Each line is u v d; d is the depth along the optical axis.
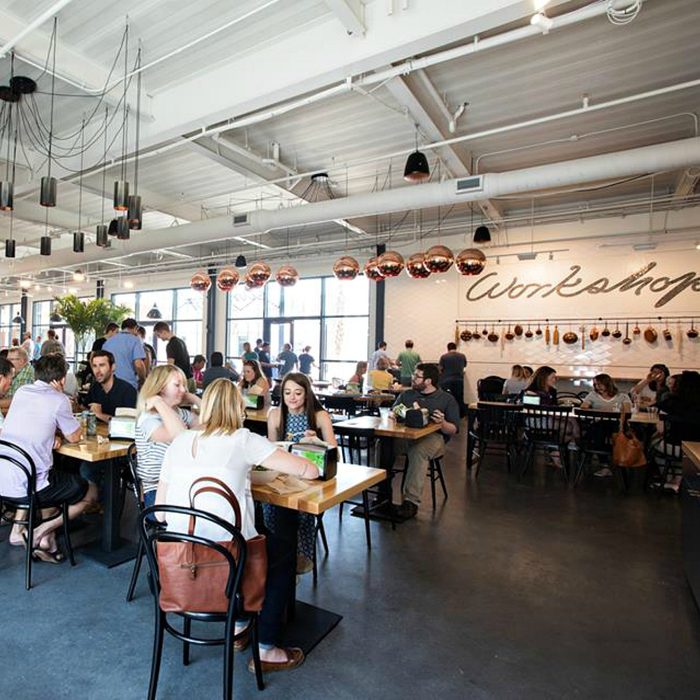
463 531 3.59
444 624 2.35
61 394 2.82
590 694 1.88
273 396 7.54
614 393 5.25
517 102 4.85
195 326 13.31
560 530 3.63
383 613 2.44
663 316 7.79
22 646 2.09
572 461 5.90
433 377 4.03
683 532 2.83
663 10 3.54
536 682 1.95
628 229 8.02
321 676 1.96
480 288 9.27
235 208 8.76
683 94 4.71
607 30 3.76
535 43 3.92
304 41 3.66
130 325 5.41
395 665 2.04
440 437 4.04
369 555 3.15
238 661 2.03
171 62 4.08
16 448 2.54
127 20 3.54
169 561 1.63
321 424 2.89
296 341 11.72
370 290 10.56
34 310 17.52
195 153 6.32
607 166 4.84
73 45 3.85
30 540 2.61
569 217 8.39
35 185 6.00
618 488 4.79
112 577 2.73
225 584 1.64
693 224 7.57
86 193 7.99
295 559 2.23
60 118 5.02
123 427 2.94
